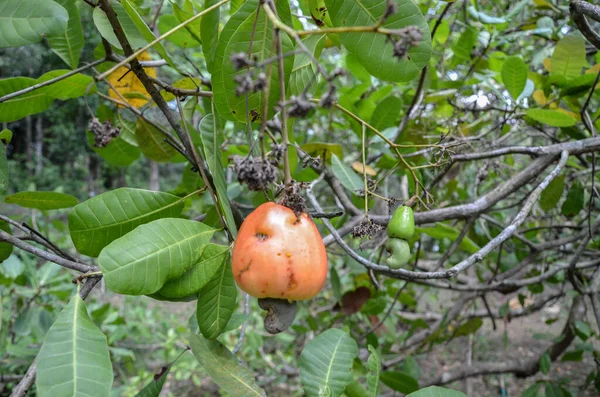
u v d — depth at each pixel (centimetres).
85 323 28
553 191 65
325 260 30
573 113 58
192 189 63
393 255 36
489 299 180
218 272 33
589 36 42
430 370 167
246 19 32
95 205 34
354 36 35
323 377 37
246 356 151
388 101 63
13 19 30
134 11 36
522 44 98
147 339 161
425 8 73
